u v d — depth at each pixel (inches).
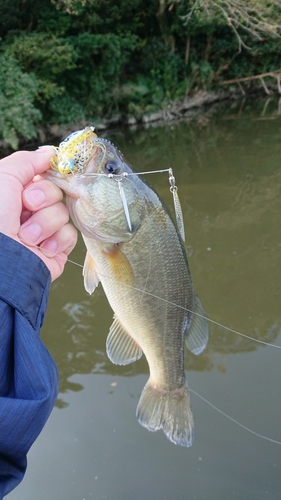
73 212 12.5
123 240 13.1
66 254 10.9
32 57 91.0
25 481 21.0
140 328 14.3
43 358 7.4
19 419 6.9
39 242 9.9
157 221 13.6
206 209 52.1
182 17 111.8
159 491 20.0
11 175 9.9
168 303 14.3
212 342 29.8
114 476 20.9
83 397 25.7
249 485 19.7
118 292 13.6
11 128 80.9
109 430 23.4
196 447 21.9
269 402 24.1
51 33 97.8
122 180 12.8
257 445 21.6
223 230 46.6
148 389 15.6
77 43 100.0
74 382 27.0
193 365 27.5
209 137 91.8
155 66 123.7
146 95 120.5
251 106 126.6
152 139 97.7
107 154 12.7
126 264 13.3
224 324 31.9
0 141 89.0
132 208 13.0
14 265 7.8
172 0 109.8
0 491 6.8
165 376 15.4
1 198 9.4
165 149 85.9
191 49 130.6
